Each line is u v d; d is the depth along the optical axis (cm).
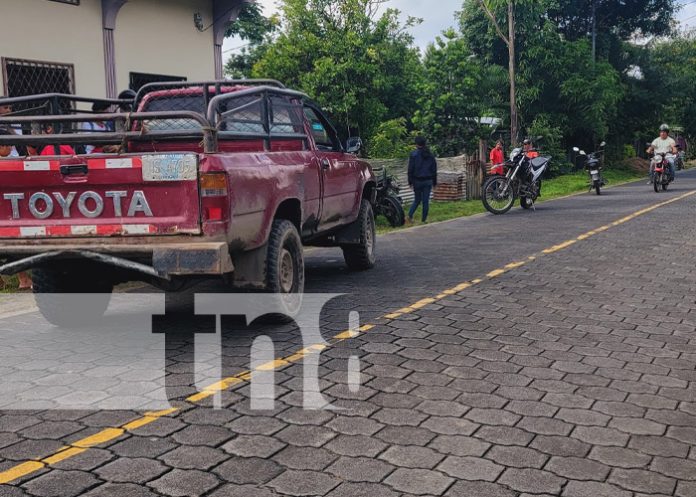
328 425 394
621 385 454
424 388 450
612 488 322
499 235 1220
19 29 1147
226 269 522
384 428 388
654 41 4062
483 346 540
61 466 349
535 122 3234
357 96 2622
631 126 4038
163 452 363
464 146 2706
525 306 672
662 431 383
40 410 425
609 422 395
